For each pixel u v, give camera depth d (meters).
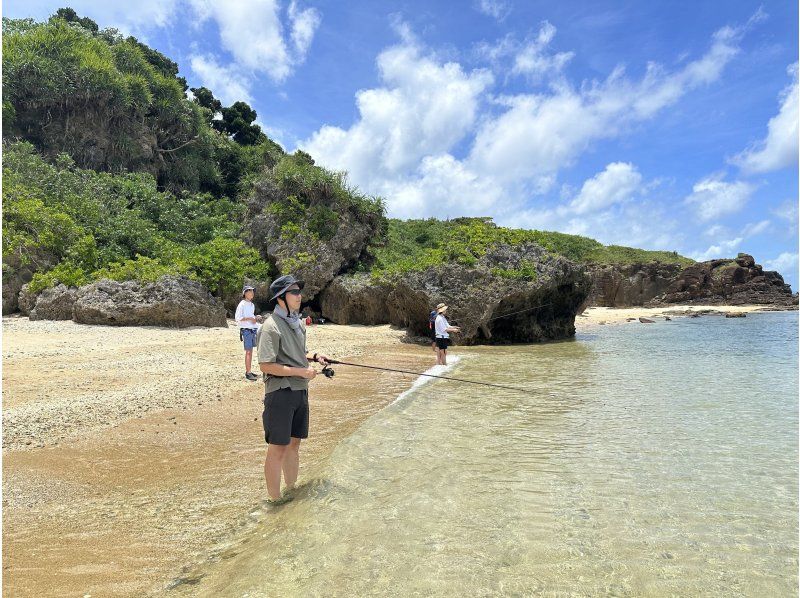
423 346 16.67
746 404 7.30
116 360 10.62
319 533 3.25
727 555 2.94
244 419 6.33
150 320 17.09
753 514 3.52
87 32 40.41
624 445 5.23
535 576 2.70
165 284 17.39
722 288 49.88
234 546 3.19
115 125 36.16
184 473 4.50
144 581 2.78
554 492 3.93
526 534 3.21
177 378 8.97
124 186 29.88
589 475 4.33
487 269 18.27
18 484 4.21
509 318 18.69
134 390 7.81
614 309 48.28
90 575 2.84
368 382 9.51
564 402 7.51
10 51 32.59
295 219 26.34
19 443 5.23
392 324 21.84
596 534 3.21
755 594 2.53
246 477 4.40
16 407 6.59
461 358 13.46
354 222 26.89
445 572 2.74
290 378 3.96
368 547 3.05
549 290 18.72
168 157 40.91
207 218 30.61
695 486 4.07
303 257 24.48
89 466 4.66
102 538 3.31
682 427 5.98
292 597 2.52
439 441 5.39
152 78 40.06
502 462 4.68
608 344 17.48
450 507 3.65
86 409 6.54
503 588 2.58
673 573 2.74
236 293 22.98
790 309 42.91
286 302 4.00
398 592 2.55
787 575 2.71
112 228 24.66
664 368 11.24
